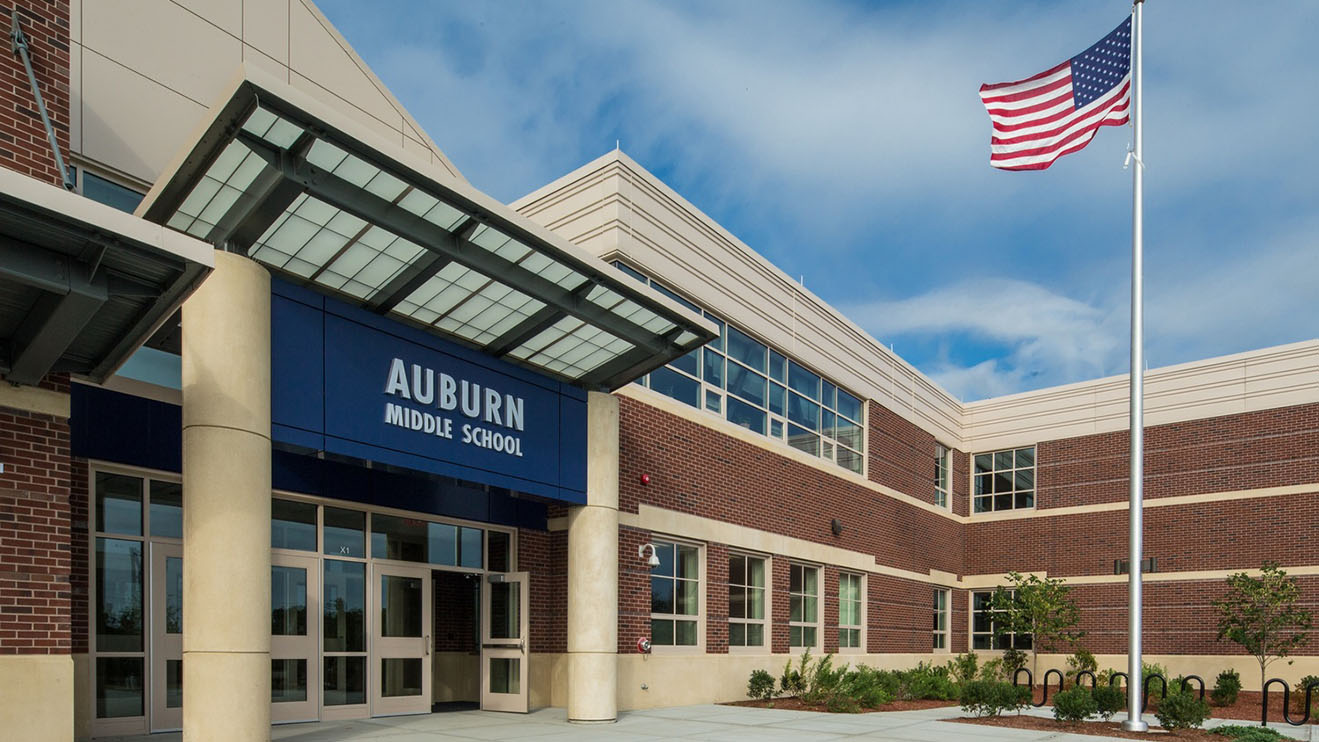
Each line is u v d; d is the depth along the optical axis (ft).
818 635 69.67
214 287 28.48
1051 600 83.05
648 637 51.57
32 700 26.66
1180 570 87.35
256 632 27.94
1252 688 80.79
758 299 65.87
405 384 34.53
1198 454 88.43
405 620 43.75
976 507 102.78
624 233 52.34
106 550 32.35
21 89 29.68
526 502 49.85
